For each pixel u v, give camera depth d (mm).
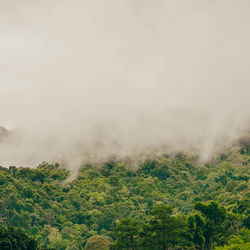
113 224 182250
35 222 175875
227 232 102688
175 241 90750
